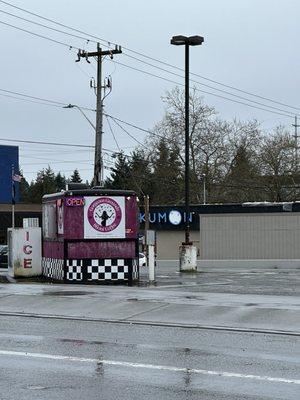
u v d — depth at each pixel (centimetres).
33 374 834
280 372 840
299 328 1185
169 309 1389
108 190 2108
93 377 816
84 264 2077
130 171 7862
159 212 5588
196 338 1103
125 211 2100
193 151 7088
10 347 1024
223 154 7162
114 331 1183
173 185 7344
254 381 791
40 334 1153
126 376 820
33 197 11362
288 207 4772
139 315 1348
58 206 2139
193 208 5384
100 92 3869
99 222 2084
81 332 1173
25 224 2745
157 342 1066
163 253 5578
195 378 808
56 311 1431
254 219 4859
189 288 1880
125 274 2086
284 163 6975
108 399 708
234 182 7031
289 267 3447
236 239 4909
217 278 2366
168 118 7150
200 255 4997
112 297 1576
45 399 708
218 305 1421
